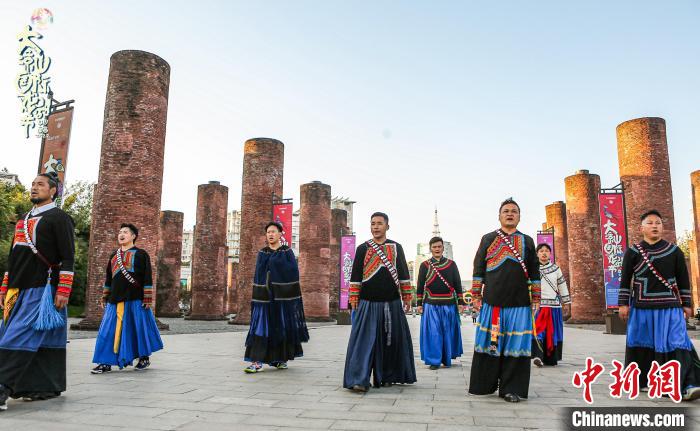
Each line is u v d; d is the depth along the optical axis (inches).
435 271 334.6
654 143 805.2
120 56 659.4
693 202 1040.8
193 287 1275.8
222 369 291.1
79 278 1425.9
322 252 1282.0
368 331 229.8
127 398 200.1
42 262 194.7
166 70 697.0
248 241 953.5
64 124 502.0
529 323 202.8
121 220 629.9
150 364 313.7
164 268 1409.9
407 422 160.6
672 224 795.4
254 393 212.8
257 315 283.0
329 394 211.6
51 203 204.8
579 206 1088.8
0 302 196.2
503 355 205.8
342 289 1128.8
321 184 1302.9
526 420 164.1
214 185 1282.0
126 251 289.4
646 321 212.5
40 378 194.4
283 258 291.1
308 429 150.8
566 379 263.3
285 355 289.7
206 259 1259.8
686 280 209.3
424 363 344.8
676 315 205.6
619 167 844.6
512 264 206.8
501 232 213.0
